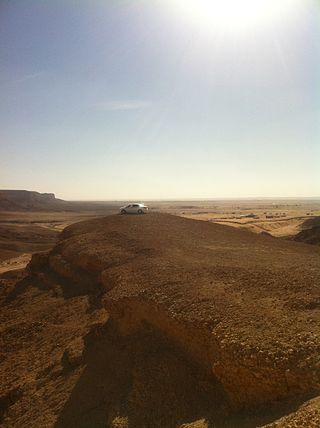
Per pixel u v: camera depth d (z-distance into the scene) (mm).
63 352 13500
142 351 10984
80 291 19891
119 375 10625
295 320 8930
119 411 9164
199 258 17156
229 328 9148
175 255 18078
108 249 21531
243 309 10086
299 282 11578
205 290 12031
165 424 8352
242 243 21922
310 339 7797
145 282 13953
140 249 20031
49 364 13109
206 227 28078
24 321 18516
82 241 24547
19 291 24141
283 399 7055
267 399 7336
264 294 11070
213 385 8734
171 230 26000
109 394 10023
